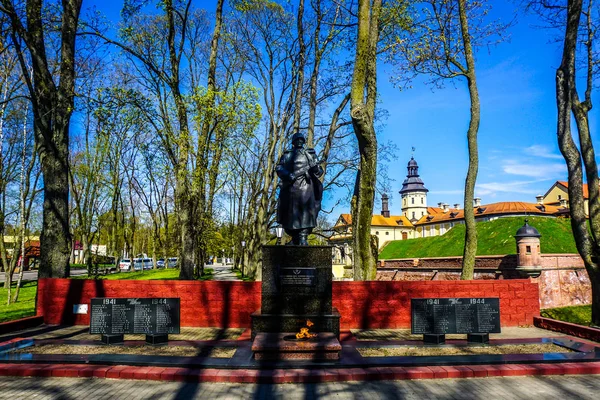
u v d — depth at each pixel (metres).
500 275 18.59
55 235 13.82
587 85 12.13
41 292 12.72
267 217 26.33
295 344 7.97
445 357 8.17
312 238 42.25
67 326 12.19
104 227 46.00
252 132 16.97
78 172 33.66
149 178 33.28
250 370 7.50
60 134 14.23
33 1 13.70
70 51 14.53
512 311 12.65
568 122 11.91
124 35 16.92
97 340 9.73
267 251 9.48
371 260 14.57
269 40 26.41
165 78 16.30
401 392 6.70
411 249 37.34
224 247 56.44
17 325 11.40
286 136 26.52
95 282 12.62
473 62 15.19
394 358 8.09
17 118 22.23
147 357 8.04
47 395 6.48
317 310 9.34
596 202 11.43
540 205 67.12
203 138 16.56
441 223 83.75
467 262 14.30
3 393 6.56
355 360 7.95
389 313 12.46
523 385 7.06
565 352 8.62
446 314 9.47
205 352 8.55
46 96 14.09
